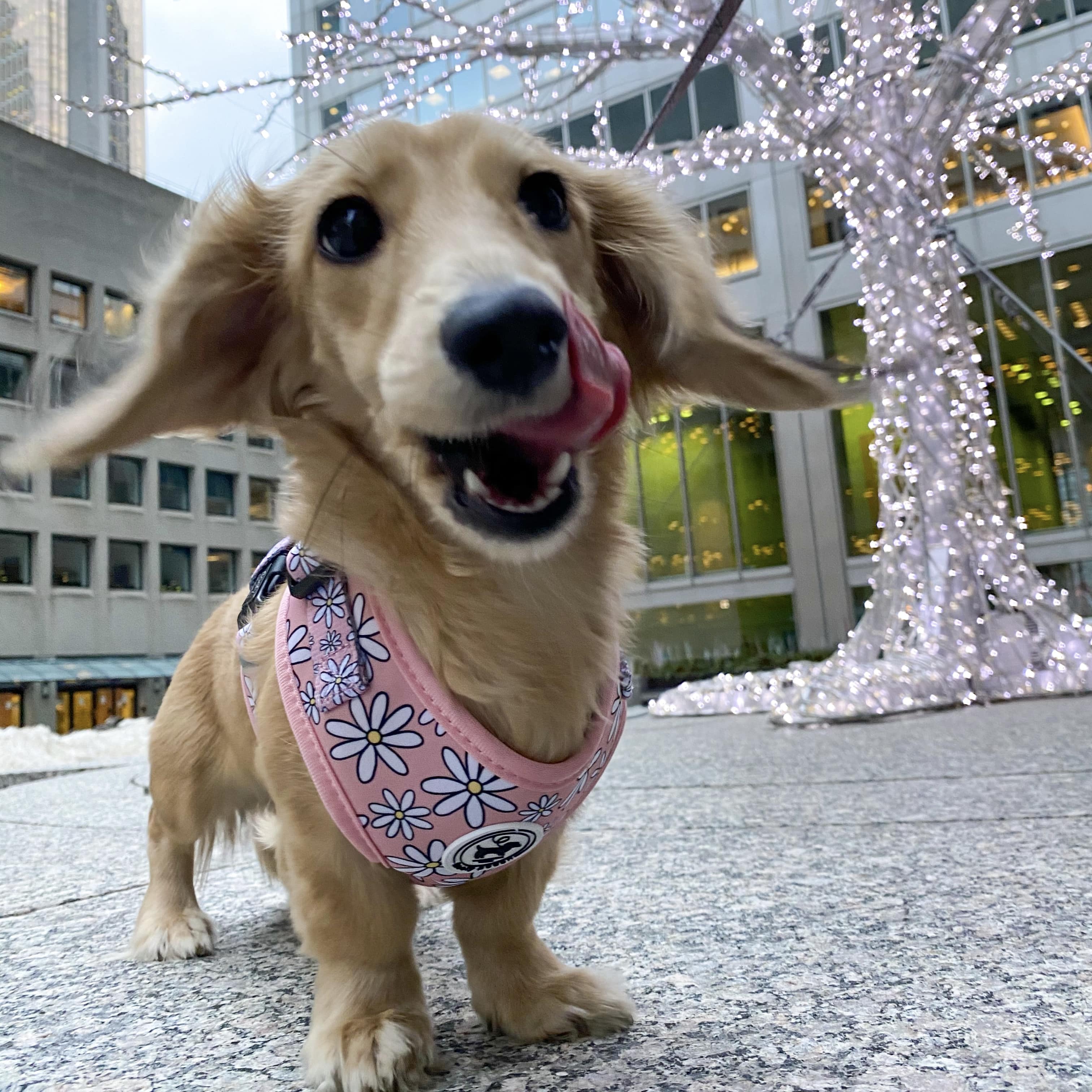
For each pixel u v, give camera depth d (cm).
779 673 1079
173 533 3047
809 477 2044
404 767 163
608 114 2094
